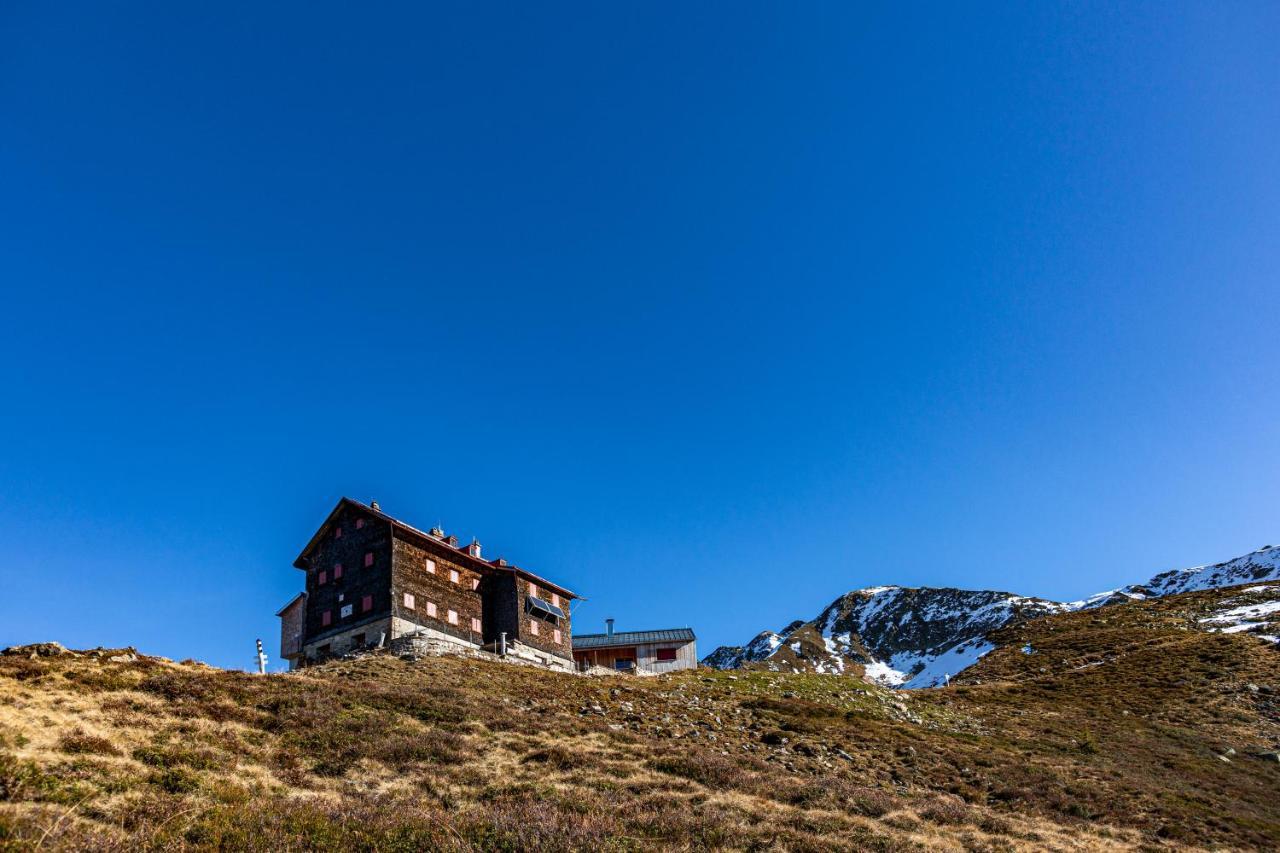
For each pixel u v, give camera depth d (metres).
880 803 33.28
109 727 28.28
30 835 18.77
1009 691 76.44
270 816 22.72
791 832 27.17
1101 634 104.81
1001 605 195.62
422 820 24.11
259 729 32.19
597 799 29.03
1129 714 65.38
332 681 42.31
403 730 34.97
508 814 25.58
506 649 62.41
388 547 59.78
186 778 25.27
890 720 57.91
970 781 42.16
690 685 62.69
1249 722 61.38
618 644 83.75
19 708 28.00
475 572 66.75
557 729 39.41
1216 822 39.06
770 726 49.28
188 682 35.25
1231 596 114.94
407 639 54.94
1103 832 35.03
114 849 18.97
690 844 24.80
